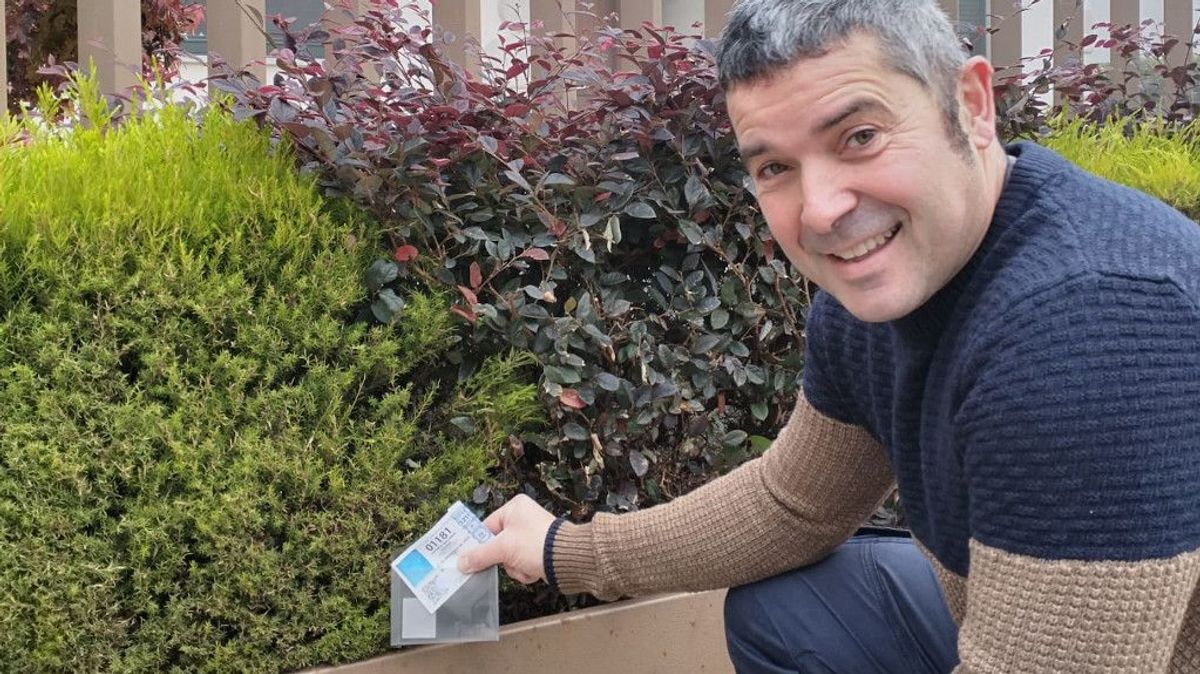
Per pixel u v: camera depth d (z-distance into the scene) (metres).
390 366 1.94
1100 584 1.11
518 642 2.07
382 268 1.95
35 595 1.61
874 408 1.48
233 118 1.99
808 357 1.61
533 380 2.15
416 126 1.96
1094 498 1.10
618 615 2.21
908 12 1.13
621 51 2.67
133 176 1.80
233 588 1.79
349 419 1.94
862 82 1.11
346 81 2.03
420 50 2.08
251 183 1.85
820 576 1.73
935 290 1.23
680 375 2.27
